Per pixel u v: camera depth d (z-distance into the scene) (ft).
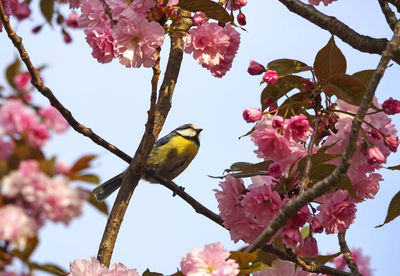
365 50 26.05
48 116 15.67
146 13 21.91
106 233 26.02
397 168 21.81
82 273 19.60
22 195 13.34
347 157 17.47
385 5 26.58
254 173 22.57
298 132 20.92
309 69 22.58
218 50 23.76
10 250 14.25
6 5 27.02
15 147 13.89
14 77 17.06
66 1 30.19
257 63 23.13
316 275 23.43
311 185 20.74
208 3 23.04
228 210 21.44
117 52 21.13
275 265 21.68
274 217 18.79
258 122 22.16
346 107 22.06
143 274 20.75
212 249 17.43
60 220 13.37
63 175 13.89
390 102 20.95
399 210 22.65
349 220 20.85
